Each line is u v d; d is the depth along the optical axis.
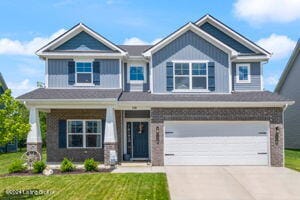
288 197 14.37
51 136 24.55
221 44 23.45
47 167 19.64
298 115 34.31
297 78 34.44
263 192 15.12
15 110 15.38
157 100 21.72
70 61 24.45
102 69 24.52
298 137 34.38
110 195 14.31
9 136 14.66
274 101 21.58
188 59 23.59
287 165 22.19
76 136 24.61
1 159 28.75
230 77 23.61
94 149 24.50
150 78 23.59
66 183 16.61
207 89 23.53
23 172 19.45
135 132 25.06
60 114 24.62
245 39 25.53
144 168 20.69
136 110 24.78
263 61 25.48
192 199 13.96
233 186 16.11
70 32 24.39
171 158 21.64
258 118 21.86
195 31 23.58
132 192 14.76
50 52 24.19
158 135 21.66
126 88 25.23
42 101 21.19
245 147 21.78
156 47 23.47
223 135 21.84
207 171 19.55
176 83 23.56
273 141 21.77
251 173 19.03
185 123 21.80
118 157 24.27
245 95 23.31
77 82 24.45
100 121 24.61
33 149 21.20
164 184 16.23
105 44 24.52
